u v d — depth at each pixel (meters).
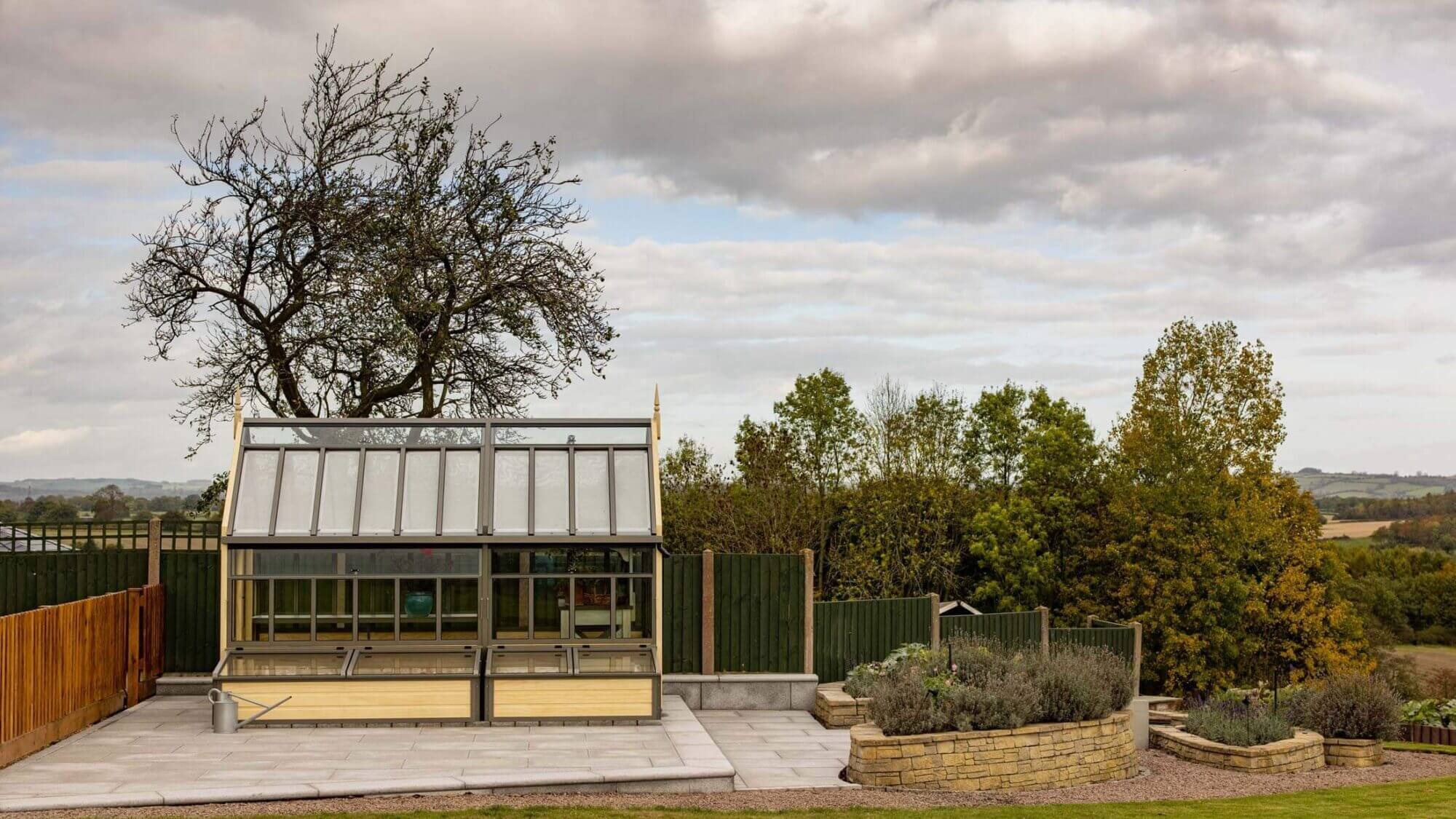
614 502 19.75
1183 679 42.62
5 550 22.27
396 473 19.78
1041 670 17.81
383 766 15.47
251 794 13.49
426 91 28.59
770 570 22.70
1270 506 44.22
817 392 53.00
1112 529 47.09
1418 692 60.28
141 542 21.89
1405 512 120.38
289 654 18.69
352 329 26.88
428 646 18.95
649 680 19.08
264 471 19.59
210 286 26.94
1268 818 13.16
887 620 23.88
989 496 50.84
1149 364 44.94
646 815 13.09
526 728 18.62
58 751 16.22
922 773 15.90
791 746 18.84
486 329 28.30
